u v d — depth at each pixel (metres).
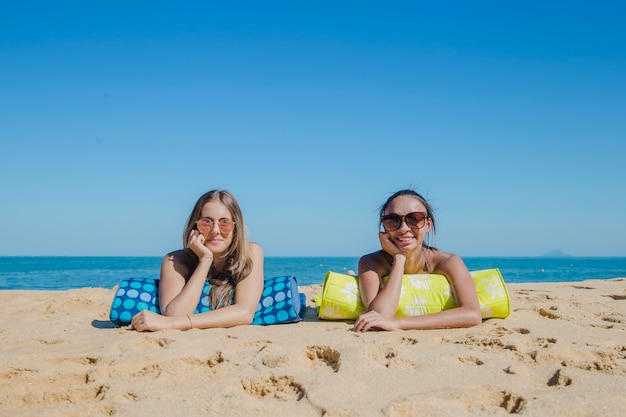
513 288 7.68
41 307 5.91
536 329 3.80
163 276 4.39
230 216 4.27
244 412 2.29
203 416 2.26
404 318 3.88
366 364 2.88
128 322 4.34
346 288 4.52
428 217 4.33
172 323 3.93
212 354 3.16
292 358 3.05
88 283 19.95
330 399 2.39
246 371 2.84
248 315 4.19
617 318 4.31
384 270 4.42
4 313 5.63
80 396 2.66
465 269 4.24
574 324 4.07
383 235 4.19
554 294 6.25
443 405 2.31
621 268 48.72
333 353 3.14
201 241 4.25
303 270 40.16
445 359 2.96
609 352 3.04
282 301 4.44
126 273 31.94
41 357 3.22
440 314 3.92
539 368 2.81
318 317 4.58
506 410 2.38
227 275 4.40
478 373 2.74
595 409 2.22
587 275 29.62
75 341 3.81
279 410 2.31
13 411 2.43
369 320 3.81
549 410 2.21
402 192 4.28
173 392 2.57
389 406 2.27
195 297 4.13
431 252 4.44
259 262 4.46
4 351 3.55
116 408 2.38
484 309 4.27
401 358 2.96
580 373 2.66
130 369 2.98
